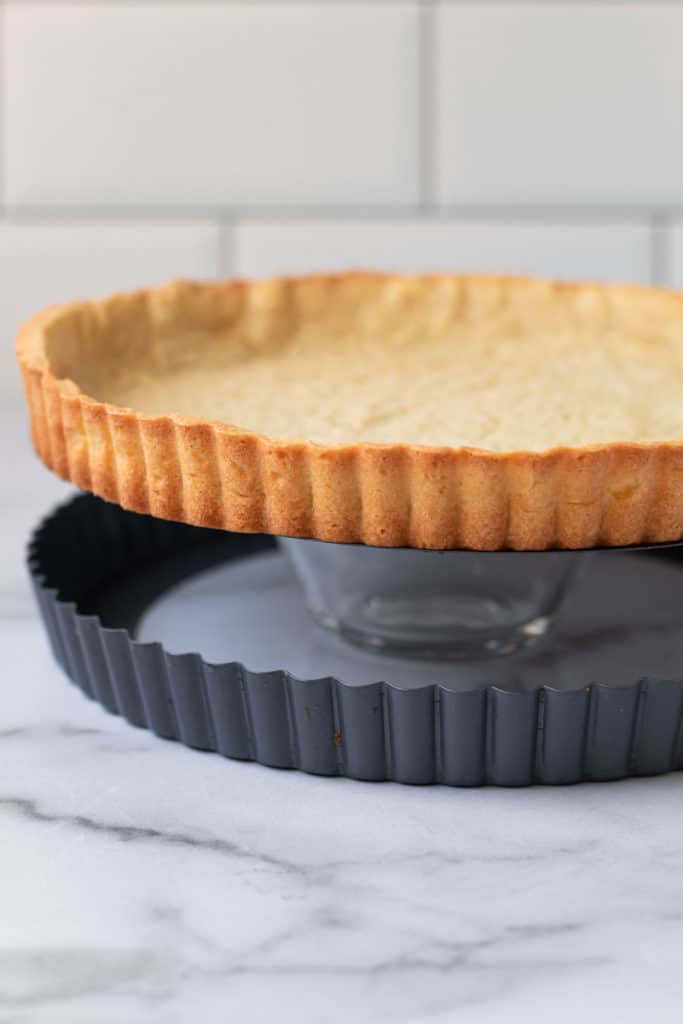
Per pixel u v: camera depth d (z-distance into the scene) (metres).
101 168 0.79
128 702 0.53
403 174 0.79
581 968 0.41
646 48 0.77
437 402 0.57
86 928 0.43
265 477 0.48
